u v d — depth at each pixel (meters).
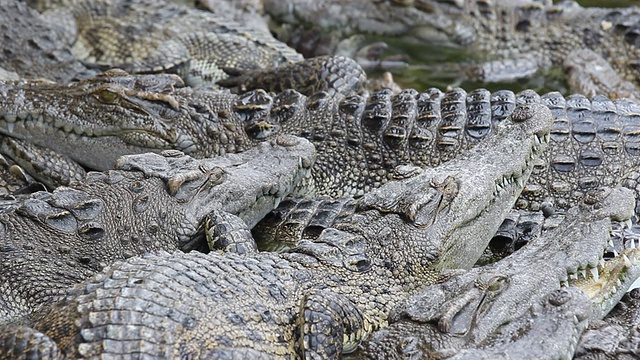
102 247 15.13
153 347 12.16
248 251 15.38
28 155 18.08
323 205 17.33
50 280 14.61
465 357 12.21
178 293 12.88
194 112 18.69
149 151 18.36
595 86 25.12
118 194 15.71
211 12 26.73
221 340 12.55
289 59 24.64
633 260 14.64
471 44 27.00
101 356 11.98
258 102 19.23
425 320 13.19
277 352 12.96
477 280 13.50
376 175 18.67
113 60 24.55
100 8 25.14
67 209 15.31
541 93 25.83
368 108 19.17
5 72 20.91
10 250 14.80
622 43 25.89
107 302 12.58
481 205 15.24
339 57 22.14
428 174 15.64
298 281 13.99
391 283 14.63
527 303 13.09
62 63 22.42
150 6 25.52
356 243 14.87
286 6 27.62
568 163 17.95
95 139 18.27
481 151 16.05
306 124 19.06
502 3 26.72
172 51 24.17
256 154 17.14
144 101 18.19
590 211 15.14
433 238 14.84
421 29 27.00
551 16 26.58
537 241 14.86
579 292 13.11
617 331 13.54
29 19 23.11
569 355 12.59
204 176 16.12
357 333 13.68
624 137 18.28
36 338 12.08
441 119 18.70
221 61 24.41
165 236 15.59
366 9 27.19
